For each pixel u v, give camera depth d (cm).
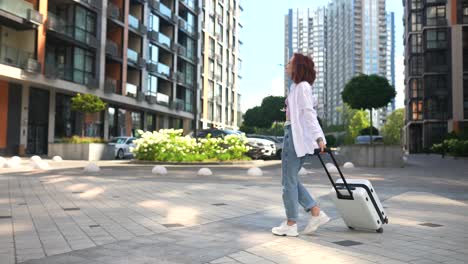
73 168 1592
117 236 442
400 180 1209
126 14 3847
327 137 6925
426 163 2489
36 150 3016
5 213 588
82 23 3241
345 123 10444
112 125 3888
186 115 5316
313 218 450
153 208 639
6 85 2759
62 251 378
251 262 340
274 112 8056
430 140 5244
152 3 4353
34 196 769
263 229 480
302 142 434
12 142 2802
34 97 2984
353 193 448
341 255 362
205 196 787
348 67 11544
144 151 1886
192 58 5538
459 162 2645
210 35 6228
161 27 4931
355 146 2017
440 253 371
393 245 399
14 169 1525
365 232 462
